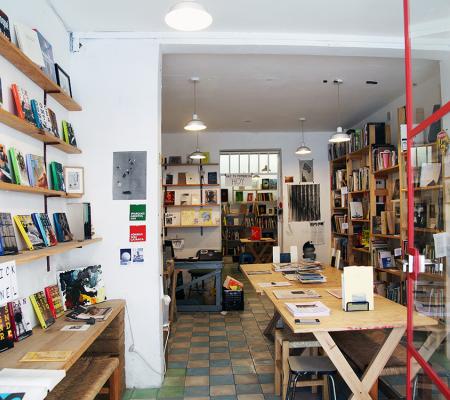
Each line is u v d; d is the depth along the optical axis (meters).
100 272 2.89
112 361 2.29
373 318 2.21
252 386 2.88
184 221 7.16
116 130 2.98
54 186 2.51
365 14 2.79
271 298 2.74
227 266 8.75
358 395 2.08
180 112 5.81
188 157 7.14
